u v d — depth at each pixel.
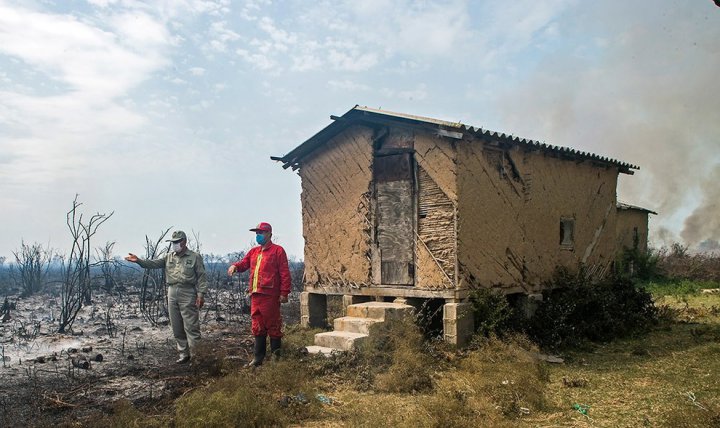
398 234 10.40
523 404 6.53
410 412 6.12
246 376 7.29
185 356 8.78
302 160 12.05
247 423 5.62
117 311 14.71
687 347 9.89
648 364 8.70
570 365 8.73
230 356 8.88
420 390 7.20
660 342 10.42
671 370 8.25
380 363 8.17
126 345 10.30
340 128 11.16
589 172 13.38
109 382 7.61
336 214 11.38
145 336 11.24
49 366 8.60
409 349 8.25
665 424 5.75
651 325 11.95
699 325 12.15
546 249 11.62
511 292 10.56
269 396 6.45
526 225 11.09
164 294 14.17
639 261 22.36
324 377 7.72
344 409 6.49
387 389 7.21
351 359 8.20
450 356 8.73
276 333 8.35
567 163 12.49
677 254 26.81
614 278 13.16
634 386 7.41
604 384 7.56
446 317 9.34
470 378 7.55
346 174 11.22
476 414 6.03
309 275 11.81
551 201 11.87
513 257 10.70
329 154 11.53
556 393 7.16
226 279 22.73
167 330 11.95
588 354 9.55
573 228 12.71
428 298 9.96
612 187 14.44
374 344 8.70
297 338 10.25
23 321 13.20
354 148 11.07
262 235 8.47
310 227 11.85
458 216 9.52
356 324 9.23
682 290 18.50
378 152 10.72
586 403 6.70
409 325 8.98
